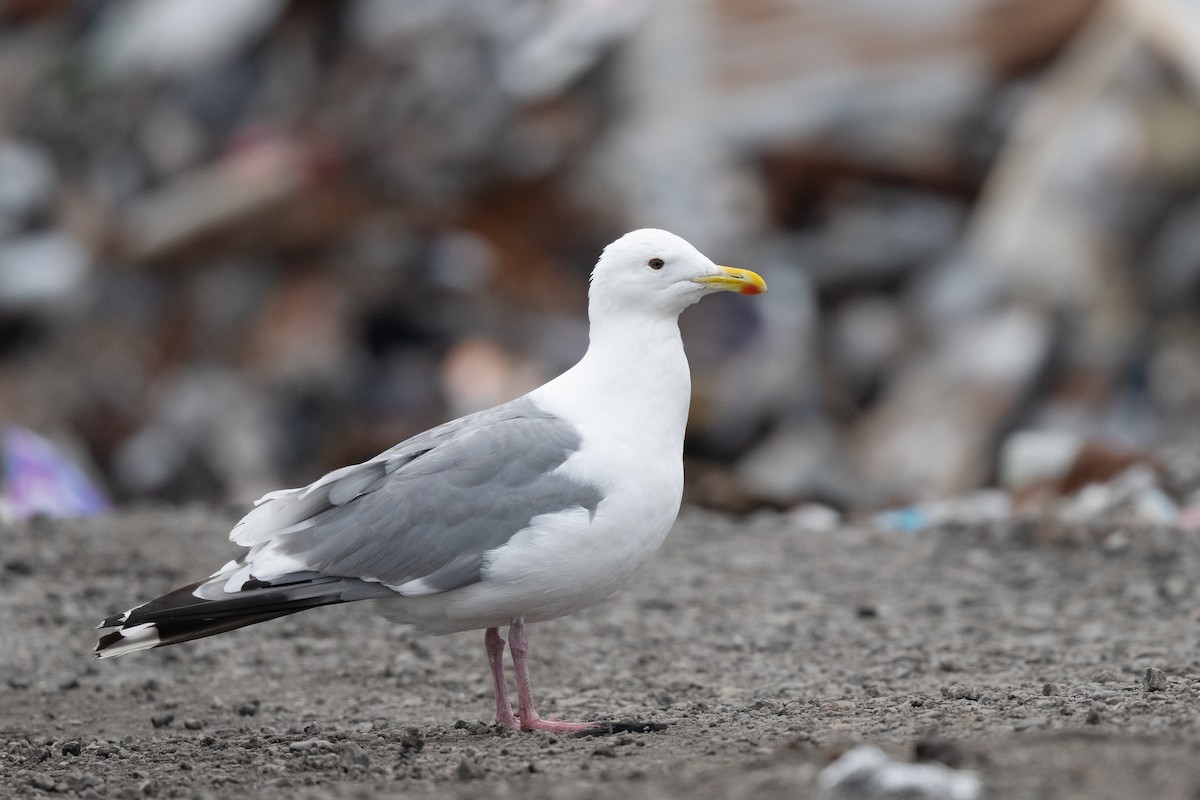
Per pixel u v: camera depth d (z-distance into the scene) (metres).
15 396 19.62
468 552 6.37
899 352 18.67
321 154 20.27
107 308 20.48
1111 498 11.88
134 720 7.52
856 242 19.61
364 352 19.89
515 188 20.27
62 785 5.98
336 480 6.66
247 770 6.17
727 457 17.97
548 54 20.17
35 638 8.98
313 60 21.78
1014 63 19.98
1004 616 9.26
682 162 19.95
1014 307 17.97
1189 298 17.59
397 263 20.22
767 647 8.73
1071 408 17.41
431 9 21.09
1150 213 17.80
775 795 4.82
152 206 21.02
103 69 22.75
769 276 19.30
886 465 17.59
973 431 17.41
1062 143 18.36
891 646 8.60
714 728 6.46
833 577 10.42
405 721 7.30
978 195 20.02
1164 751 5.08
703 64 20.14
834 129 19.89
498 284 20.08
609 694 7.80
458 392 18.89
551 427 6.60
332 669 8.51
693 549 11.26
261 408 19.05
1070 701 6.47
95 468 18.86
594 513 6.43
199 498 18.38
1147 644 8.23
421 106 20.45
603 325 6.84
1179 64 18.05
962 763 5.01
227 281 20.44
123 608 9.53
